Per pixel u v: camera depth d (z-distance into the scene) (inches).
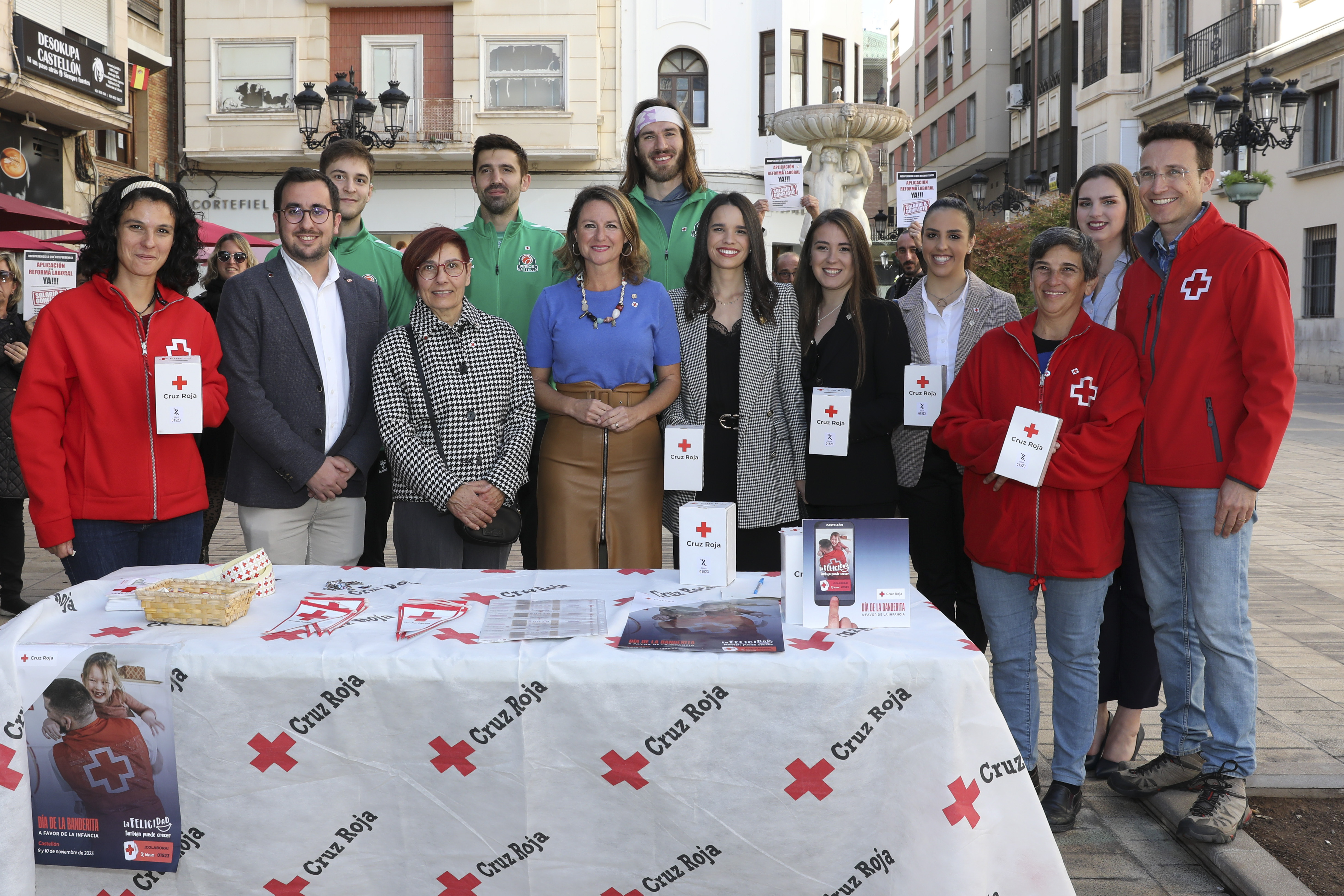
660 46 773.3
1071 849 121.6
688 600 104.7
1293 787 132.3
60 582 243.4
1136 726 140.6
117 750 89.7
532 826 88.9
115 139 706.2
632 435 149.2
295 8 759.1
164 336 127.2
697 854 88.8
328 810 90.0
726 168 783.7
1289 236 802.2
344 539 151.3
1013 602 128.0
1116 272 142.7
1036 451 115.8
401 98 584.7
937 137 1425.9
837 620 95.2
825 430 142.9
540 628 93.9
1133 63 936.3
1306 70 762.8
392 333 141.2
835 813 87.7
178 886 91.6
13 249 373.1
